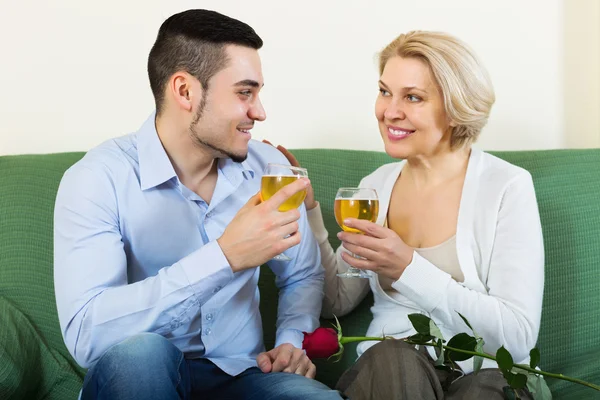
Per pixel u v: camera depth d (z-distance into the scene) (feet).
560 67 7.48
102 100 7.82
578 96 7.50
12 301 6.48
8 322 6.08
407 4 7.58
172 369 4.39
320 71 7.70
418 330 4.55
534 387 4.34
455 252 5.47
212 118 5.15
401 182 5.96
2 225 6.66
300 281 5.93
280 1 7.73
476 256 5.43
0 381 5.55
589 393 5.53
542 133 7.52
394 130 5.59
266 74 7.79
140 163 5.31
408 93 5.48
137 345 4.29
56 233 5.07
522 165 6.43
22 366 5.80
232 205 5.61
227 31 5.11
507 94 7.53
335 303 6.19
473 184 5.56
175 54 5.15
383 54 5.76
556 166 6.35
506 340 5.04
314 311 5.81
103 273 4.92
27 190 6.72
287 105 7.77
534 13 7.46
